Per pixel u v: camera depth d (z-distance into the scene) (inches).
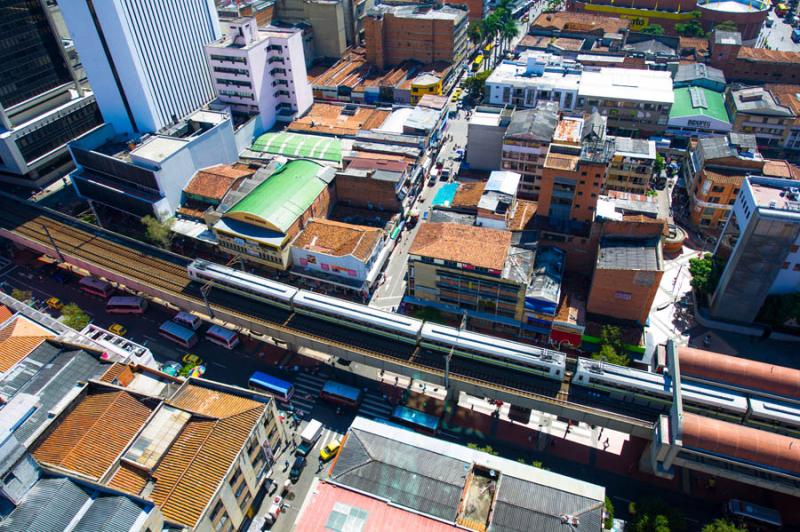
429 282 4702.3
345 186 5743.1
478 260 4399.6
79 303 5123.0
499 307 4586.6
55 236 5374.0
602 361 3848.4
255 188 5452.8
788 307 4426.7
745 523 3316.9
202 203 5787.4
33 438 3159.5
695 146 6353.3
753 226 4119.1
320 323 4313.5
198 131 6284.5
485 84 7465.6
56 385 3585.1
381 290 5191.9
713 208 5703.7
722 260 4810.5
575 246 4879.4
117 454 3120.1
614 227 4613.7
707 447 3159.5
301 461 3737.7
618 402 3634.4
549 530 2837.1
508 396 3710.6
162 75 6328.7
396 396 4242.1
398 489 3046.3
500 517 2901.1
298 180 5521.7
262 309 4463.6
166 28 6254.9
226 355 4589.1
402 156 6156.5
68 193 6422.2
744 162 5595.5
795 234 4067.4
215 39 7175.2
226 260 5551.2
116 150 6023.6
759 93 6934.1
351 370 4458.7
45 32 6166.3
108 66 5944.9
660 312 4926.2
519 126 5979.3
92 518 2554.1
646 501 3245.6
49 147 6422.2
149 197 5585.6
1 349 3831.2
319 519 2918.3
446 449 3277.6
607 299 4490.7
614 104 7106.3
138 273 4891.7
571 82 7367.1
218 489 2955.2
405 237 5841.5
